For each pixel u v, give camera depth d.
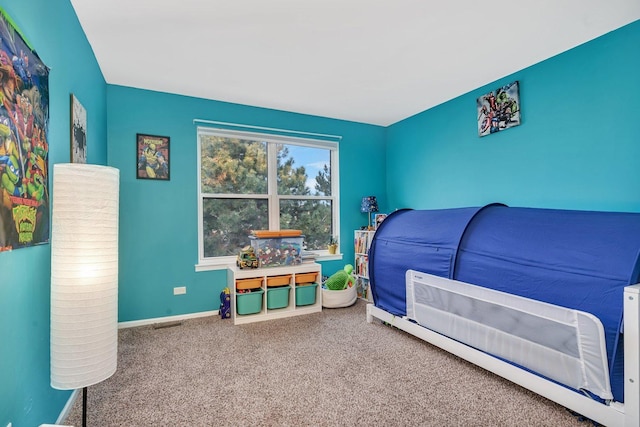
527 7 1.94
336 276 3.67
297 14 1.99
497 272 1.89
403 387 1.90
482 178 3.15
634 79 2.11
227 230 3.53
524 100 2.77
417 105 3.66
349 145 4.21
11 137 1.07
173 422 1.60
